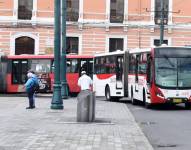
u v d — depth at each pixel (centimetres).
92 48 5206
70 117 2097
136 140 1438
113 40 5247
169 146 1367
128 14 5231
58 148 1262
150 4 5244
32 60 4219
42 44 5109
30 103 2611
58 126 1762
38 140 1402
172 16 5241
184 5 5259
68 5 5178
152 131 1719
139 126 1852
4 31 5081
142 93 2952
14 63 4250
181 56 2752
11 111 2434
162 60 2738
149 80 2781
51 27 5109
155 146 1367
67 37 5178
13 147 1273
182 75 2739
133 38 5234
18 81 4241
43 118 2052
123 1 5241
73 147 1281
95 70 3853
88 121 1906
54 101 2505
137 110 2722
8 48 5081
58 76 2488
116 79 3441
